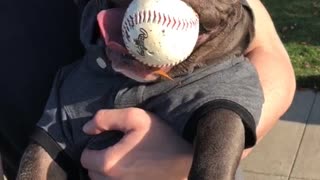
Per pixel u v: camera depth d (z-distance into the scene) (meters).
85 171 0.42
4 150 0.49
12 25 0.47
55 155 0.42
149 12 0.35
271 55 0.48
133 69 0.37
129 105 0.40
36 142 0.42
